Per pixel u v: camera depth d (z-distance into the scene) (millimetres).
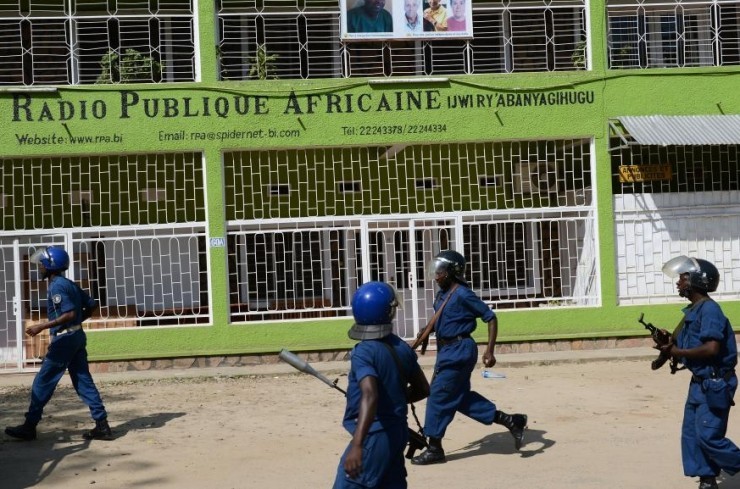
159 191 15352
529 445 8453
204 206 14609
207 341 14258
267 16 16062
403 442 4949
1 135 14094
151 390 12344
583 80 14930
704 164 15477
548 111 14906
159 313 15562
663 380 11992
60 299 8930
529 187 15859
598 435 8797
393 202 15773
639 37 15570
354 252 15711
